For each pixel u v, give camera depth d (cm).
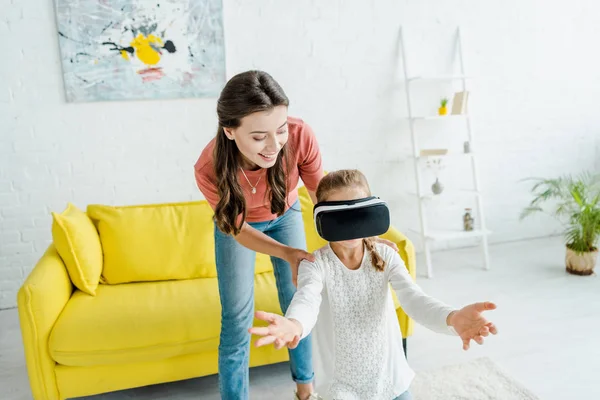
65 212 216
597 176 357
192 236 228
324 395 126
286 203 155
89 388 176
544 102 368
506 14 347
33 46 270
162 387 201
